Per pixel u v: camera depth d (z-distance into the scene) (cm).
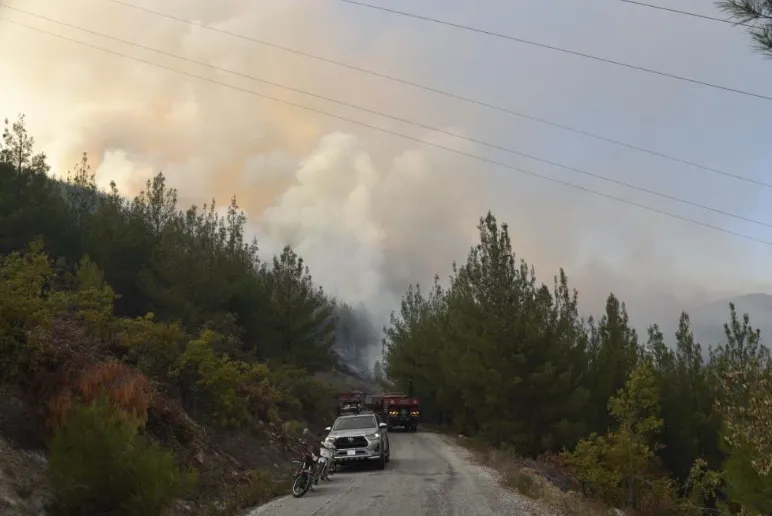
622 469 2305
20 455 987
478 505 1292
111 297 1844
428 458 2453
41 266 1306
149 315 1897
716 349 3466
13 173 3625
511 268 3209
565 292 3897
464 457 2503
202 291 3688
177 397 1777
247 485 1521
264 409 2398
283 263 4366
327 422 3638
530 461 2591
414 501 1352
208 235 4538
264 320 4203
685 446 3434
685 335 3772
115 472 890
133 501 887
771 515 1146
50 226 3719
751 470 1167
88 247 3869
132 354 1761
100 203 4300
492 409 3123
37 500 899
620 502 2338
